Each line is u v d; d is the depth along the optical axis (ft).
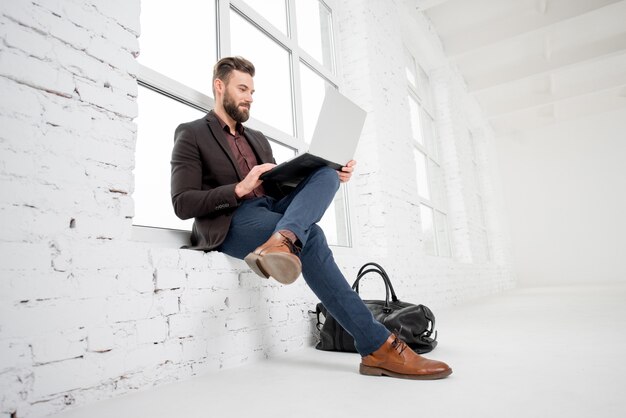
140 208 5.28
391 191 11.19
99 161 3.98
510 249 29.91
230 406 3.32
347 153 4.76
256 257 3.61
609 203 28.48
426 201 16.16
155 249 4.33
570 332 6.42
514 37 18.67
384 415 2.91
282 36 8.68
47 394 3.27
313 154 4.20
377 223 10.53
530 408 2.92
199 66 6.51
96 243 3.82
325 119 4.20
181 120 6.02
